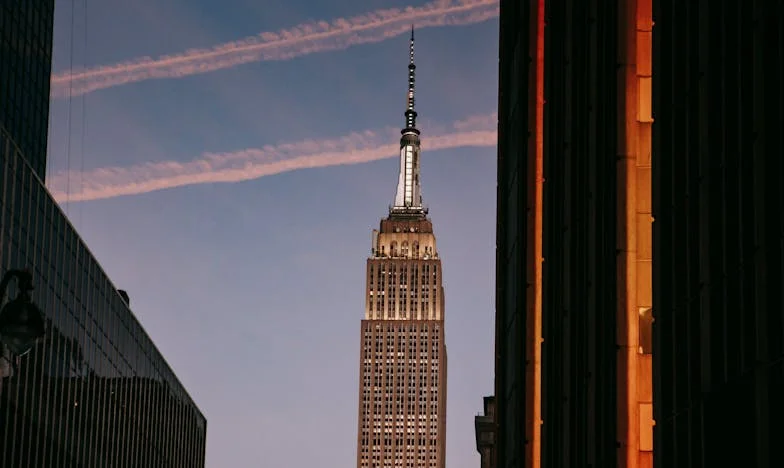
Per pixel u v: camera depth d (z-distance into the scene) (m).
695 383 44.81
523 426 77.81
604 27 62.75
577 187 67.12
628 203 58.56
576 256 66.50
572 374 65.94
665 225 49.47
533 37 82.50
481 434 135.50
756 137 39.28
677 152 48.31
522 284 80.06
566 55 70.88
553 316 71.69
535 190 80.75
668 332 48.56
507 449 87.19
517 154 85.44
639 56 59.88
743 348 40.22
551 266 72.88
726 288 41.81
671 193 49.06
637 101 59.50
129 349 162.25
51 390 123.50
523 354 79.06
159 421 185.38
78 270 133.88
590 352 61.53
